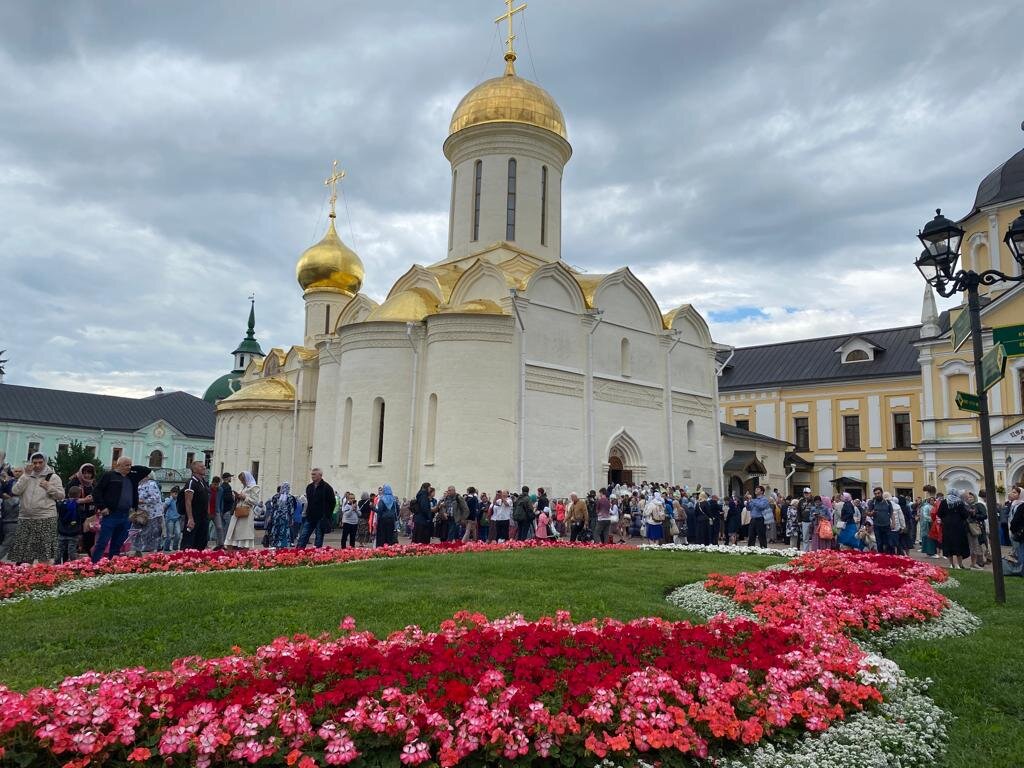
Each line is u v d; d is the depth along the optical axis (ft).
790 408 181.68
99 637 27.37
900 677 23.90
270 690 17.88
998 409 119.85
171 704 17.39
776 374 187.21
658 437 118.83
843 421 173.88
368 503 85.40
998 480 116.98
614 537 93.56
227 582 38.73
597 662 21.03
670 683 19.12
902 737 19.76
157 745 16.37
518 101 122.42
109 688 17.44
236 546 63.87
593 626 26.12
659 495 82.74
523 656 20.89
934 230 38.99
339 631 27.96
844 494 70.44
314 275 147.33
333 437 116.16
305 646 21.99
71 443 249.75
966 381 124.47
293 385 139.44
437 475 96.37
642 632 24.06
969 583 47.44
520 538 75.92
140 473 49.03
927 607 33.99
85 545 51.65
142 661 24.44
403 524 96.99
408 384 102.63
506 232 120.47
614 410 111.96
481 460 95.30
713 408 131.75
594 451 106.73
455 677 19.74
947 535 61.05
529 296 101.86
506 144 121.90
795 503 85.97
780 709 19.57
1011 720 21.36
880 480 166.50
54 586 38.06
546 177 125.80
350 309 122.42
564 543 64.80
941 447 123.65
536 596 35.12
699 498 87.71
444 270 116.98
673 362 125.29
